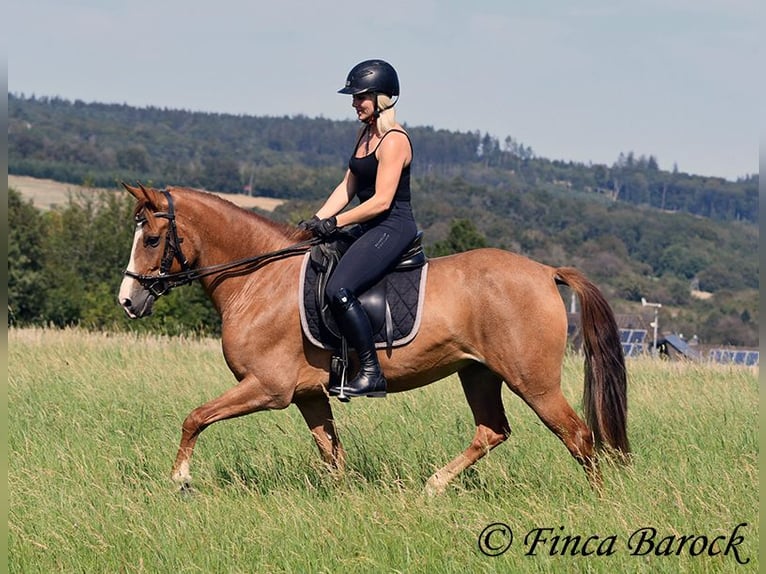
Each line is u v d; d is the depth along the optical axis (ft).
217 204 35.60
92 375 55.52
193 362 63.46
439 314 33.53
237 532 28.45
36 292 221.87
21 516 30.14
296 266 34.76
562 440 33.73
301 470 35.50
